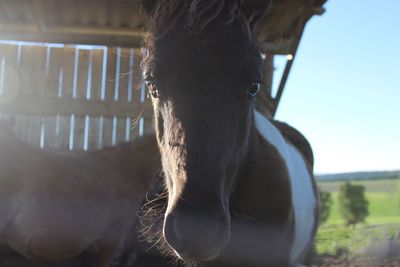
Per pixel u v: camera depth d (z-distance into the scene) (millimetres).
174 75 722
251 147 886
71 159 1777
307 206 1131
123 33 2676
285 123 1467
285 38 2537
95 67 2699
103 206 1712
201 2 743
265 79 2396
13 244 1598
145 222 1200
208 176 686
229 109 722
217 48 728
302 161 1268
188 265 972
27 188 1604
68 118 2666
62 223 1633
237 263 921
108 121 2676
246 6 834
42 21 2520
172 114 718
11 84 2658
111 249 1725
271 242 920
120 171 1826
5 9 2439
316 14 2215
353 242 3029
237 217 903
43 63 2682
